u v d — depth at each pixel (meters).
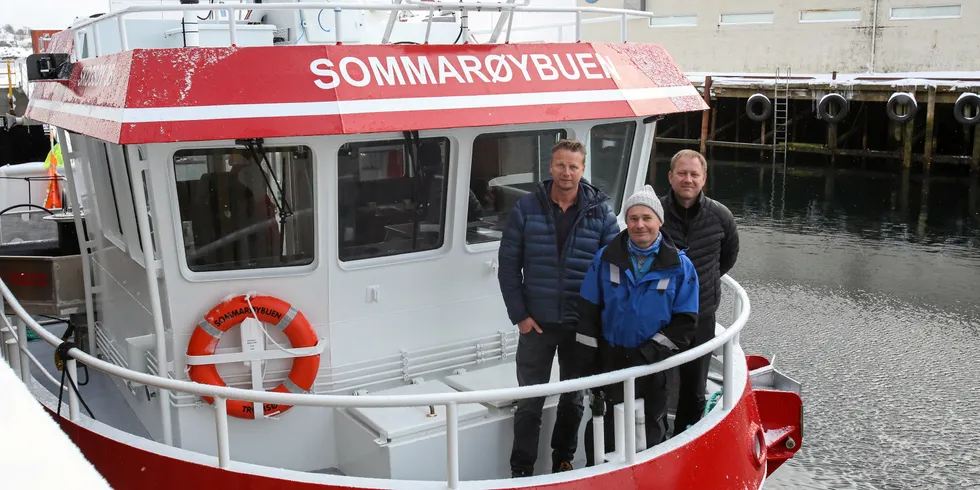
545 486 3.86
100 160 5.29
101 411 5.55
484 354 5.30
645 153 5.58
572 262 4.50
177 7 4.30
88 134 4.44
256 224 4.55
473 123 4.58
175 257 4.45
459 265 5.11
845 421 9.97
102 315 6.07
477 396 3.72
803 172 28.22
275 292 4.66
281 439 4.75
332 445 4.86
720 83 31.02
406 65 4.57
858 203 22.89
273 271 4.64
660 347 4.07
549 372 4.71
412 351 5.05
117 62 4.32
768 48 31.59
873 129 30.02
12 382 1.75
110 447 4.32
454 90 4.62
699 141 34.09
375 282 4.87
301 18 5.71
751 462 4.73
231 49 4.27
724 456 4.41
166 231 4.38
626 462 4.03
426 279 5.02
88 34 5.69
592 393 4.08
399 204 4.82
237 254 4.57
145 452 4.18
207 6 4.29
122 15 4.38
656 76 5.45
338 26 4.48
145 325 5.02
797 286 15.18
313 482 3.87
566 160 4.34
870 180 26.44
